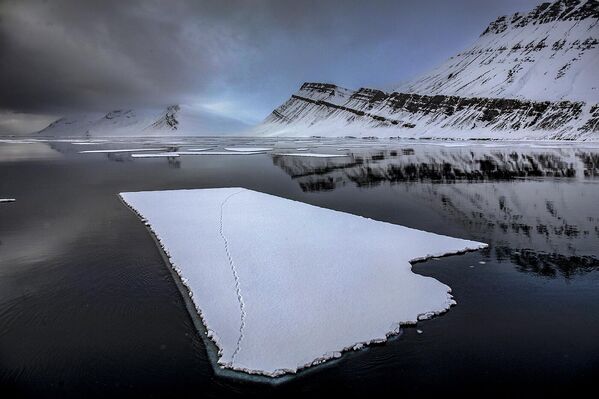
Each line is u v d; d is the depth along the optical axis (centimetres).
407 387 605
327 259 1062
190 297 888
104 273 1046
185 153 5453
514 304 858
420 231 1346
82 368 660
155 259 1140
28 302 891
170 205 1781
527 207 1816
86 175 3069
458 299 880
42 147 7625
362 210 1755
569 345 708
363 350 691
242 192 2081
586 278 992
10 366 666
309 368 645
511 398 582
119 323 798
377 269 1002
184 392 601
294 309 808
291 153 5447
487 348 700
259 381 618
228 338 716
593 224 1506
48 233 1412
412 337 731
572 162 3803
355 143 9112
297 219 1479
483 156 4606
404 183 2583
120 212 1719
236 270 998
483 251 1180
